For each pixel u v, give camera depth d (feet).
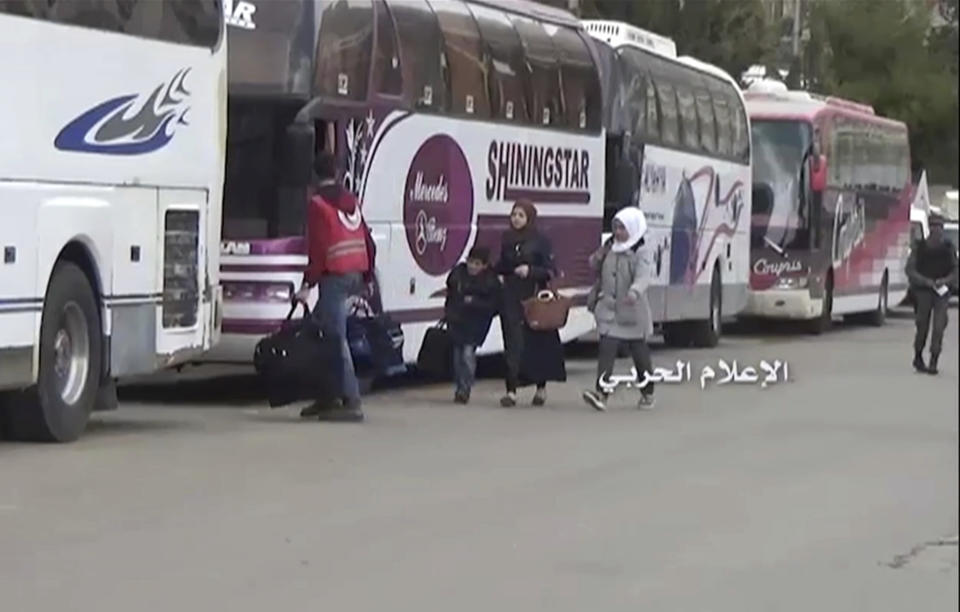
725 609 40.11
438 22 85.56
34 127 58.49
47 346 60.59
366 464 60.13
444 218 86.69
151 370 66.23
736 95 136.15
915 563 45.83
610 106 108.27
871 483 59.77
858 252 159.84
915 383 100.22
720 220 131.64
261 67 74.43
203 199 68.85
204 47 68.44
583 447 67.15
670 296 120.06
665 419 78.13
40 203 58.95
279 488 54.29
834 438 72.54
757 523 51.49
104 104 62.18
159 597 39.09
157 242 65.98
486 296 80.74
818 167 144.05
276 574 41.96
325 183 71.31
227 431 67.56
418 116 83.82
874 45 127.85
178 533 46.55
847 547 48.06
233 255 74.54
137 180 64.44
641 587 42.09
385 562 43.91
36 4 58.29
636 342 81.41
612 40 111.04
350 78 77.87
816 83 143.13
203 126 68.59
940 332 106.63
